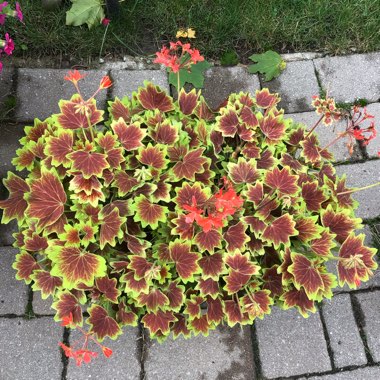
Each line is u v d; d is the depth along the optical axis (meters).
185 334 1.70
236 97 1.72
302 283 1.42
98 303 1.56
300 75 2.38
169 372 1.89
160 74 2.31
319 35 2.46
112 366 1.89
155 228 1.50
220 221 1.24
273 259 1.60
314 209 1.60
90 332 1.52
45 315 1.93
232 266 1.47
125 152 1.64
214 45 2.39
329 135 2.28
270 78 2.34
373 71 2.41
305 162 1.70
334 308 2.02
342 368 1.95
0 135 2.15
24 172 2.11
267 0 2.49
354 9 2.51
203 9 2.44
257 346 1.96
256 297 1.51
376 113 2.33
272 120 1.63
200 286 1.52
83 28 2.34
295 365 1.94
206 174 1.57
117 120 1.60
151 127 1.58
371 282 2.07
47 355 1.88
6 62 2.25
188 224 1.46
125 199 1.52
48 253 1.41
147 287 1.44
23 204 1.59
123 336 1.92
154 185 1.47
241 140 1.65
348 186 2.21
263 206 1.50
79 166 1.42
